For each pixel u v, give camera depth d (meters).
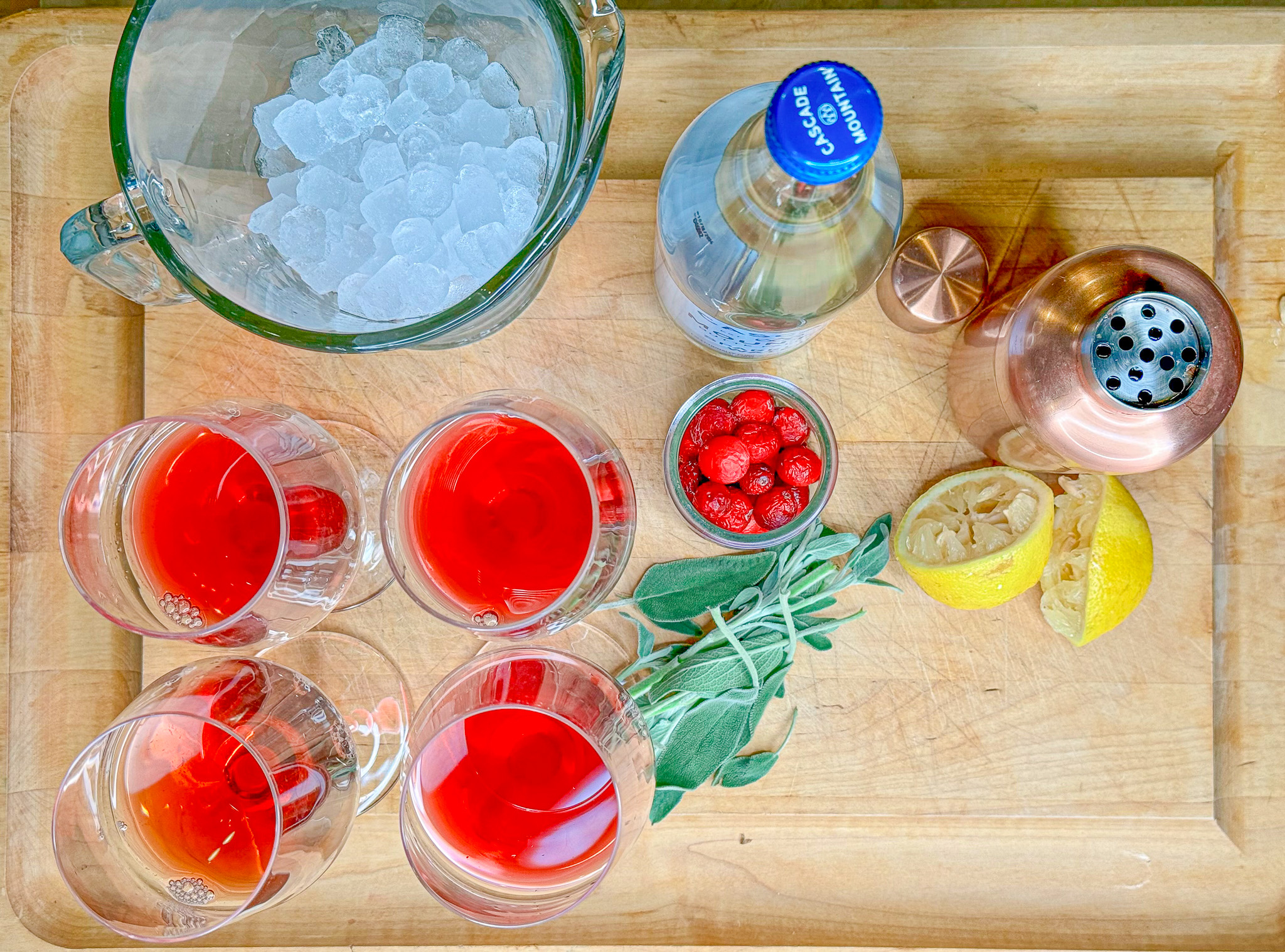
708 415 0.40
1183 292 0.35
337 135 0.36
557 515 0.38
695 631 0.42
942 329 0.42
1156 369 0.35
